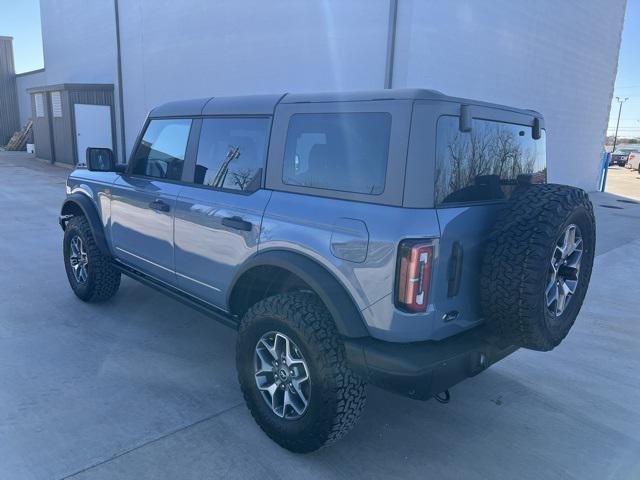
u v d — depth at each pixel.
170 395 3.40
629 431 3.25
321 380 2.59
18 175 15.70
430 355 2.46
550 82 13.78
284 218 2.82
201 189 3.48
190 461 2.75
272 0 11.52
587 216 2.75
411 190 2.39
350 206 2.55
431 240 2.37
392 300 2.38
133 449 2.82
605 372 4.06
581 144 16.25
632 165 33.62
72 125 17.77
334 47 10.29
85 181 4.85
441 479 2.73
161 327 4.50
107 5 17.88
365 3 9.62
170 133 3.89
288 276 3.05
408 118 2.41
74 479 2.57
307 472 2.72
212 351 4.07
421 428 3.19
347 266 2.52
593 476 2.81
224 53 13.23
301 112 2.90
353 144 2.60
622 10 17.00
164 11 15.14
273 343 2.90
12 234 7.87
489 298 2.54
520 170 3.15
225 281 3.28
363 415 3.31
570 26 14.13
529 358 4.27
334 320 2.56
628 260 7.71
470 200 2.69
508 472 2.81
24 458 2.70
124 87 17.84
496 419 3.33
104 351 4.00
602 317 5.31
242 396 3.43
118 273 4.84
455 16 9.91
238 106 3.31
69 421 3.05
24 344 4.06
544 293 2.50
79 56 20.62
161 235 3.83
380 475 2.73
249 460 2.79
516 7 11.70
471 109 2.52
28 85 28.75
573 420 3.35
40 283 5.55
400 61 9.25
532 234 2.45
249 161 3.18
